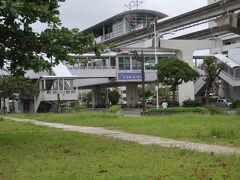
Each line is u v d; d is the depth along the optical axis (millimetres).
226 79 67188
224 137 17156
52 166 10492
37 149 14375
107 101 98500
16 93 67312
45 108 68562
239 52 67750
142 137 18500
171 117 28953
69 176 9000
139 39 65875
